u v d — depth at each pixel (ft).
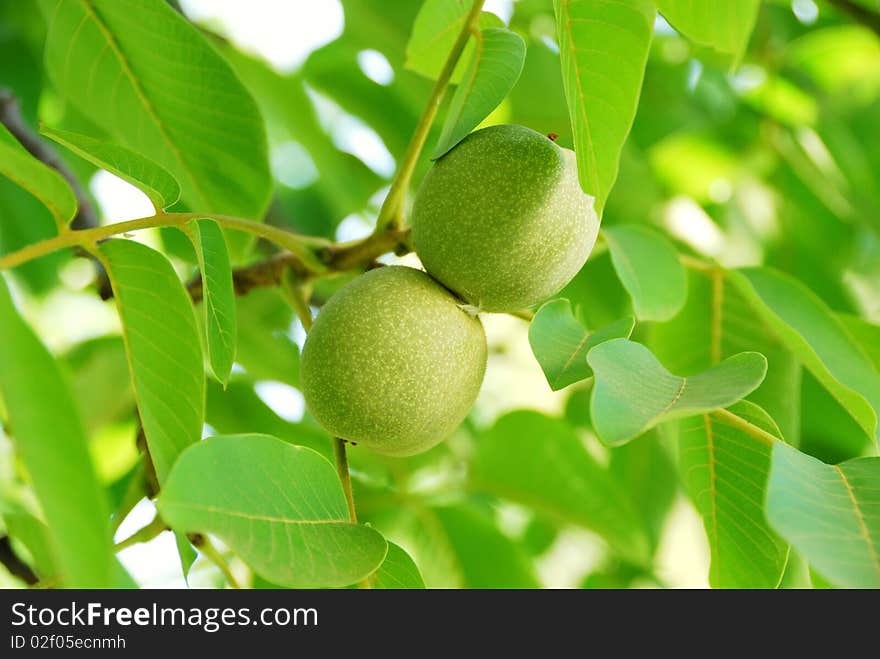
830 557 1.58
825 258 2.53
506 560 2.20
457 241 1.85
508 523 2.74
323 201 2.57
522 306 1.89
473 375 1.86
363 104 2.38
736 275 1.95
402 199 1.90
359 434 1.84
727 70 2.43
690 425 1.89
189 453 1.63
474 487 2.27
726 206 2.67
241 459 1.67
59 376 1.58
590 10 1.75
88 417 2.22
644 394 1.66
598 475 2.25
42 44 2.33
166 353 1.79
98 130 2.29
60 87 2.03
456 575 2.20
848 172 2.52
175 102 2.01
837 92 2.72
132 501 1.90
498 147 1.85
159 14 1.94
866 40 2.57
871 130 2.71
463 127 1.80
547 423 2.24
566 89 1.75
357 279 1.86
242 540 1.65
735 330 2.11
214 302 1.79
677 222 2.74
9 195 2.29
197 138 2.03
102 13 1.96
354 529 1.72
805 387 2.29
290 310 2.36
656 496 2.46
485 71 1.82
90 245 1.77
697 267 2.10
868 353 2.06
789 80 2.56
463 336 1.85
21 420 1.57
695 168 2.72
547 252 1.85
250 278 1.98
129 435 2.29
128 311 1.80
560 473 2.25
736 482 1.88
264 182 2.04
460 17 1.99
